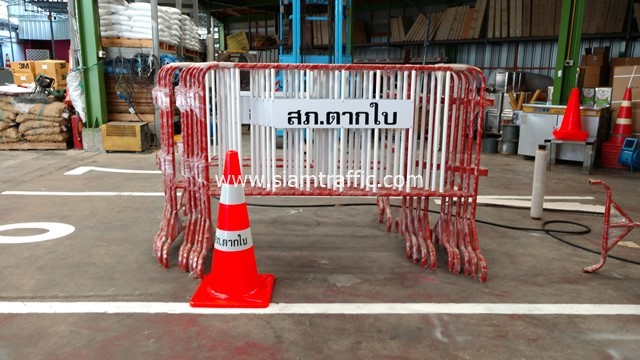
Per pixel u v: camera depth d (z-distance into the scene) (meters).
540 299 2.93
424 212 3.52
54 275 3.17
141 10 8.38
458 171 3.37
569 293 3.02
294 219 4.56
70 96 8.38
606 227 3.25
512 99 8.84
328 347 2.38
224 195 2.80
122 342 2.39
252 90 3.23
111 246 3.72
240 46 18.14
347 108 3.19
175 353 2.31
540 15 12.02
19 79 9.89
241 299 2.80
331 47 9.61
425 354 2.33
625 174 6.89
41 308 2.72
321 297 2.92
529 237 4.11
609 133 7.93
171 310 2.72
